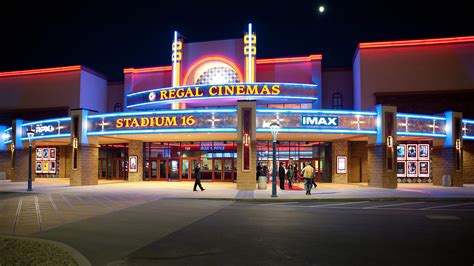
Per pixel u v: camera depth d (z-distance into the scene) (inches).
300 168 1402.6
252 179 1050.7
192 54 1475.1
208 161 1432.1
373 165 1150.3
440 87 1392.7
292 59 1508.4
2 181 1523.1
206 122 1088.8
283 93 1330.0
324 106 1553.9
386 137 1116.5
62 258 307.4
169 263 311.9
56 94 1674.5
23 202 753.0
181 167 1455.5
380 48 1424.7
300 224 495.5
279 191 987.9
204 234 430.6
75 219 540.7
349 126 1110.4
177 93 1343.5
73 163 1206.3
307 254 339.6
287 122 1079.0
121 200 790.5
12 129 1467.8
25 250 335.6
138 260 321.7
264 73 1513.3
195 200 800.9
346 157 1349.7
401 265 305.3
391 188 1095.0
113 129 1176.2
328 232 440.8
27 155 1454.2
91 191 999.0
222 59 1445.6
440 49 1407.5
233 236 418.9
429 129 1214.3
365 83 1416.1
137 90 1640.0
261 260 319.9
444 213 602.2
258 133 1120.2
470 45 1398.9
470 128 1315.2
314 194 900.6
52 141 1502.2
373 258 326.0
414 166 1424.7
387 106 1123.9
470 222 514.0
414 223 504.1
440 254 340.2
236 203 753.0
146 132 1130.7
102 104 1763.0
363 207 684.1
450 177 1214.9
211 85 1318.9
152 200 791.7
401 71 1409.9
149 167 1492.4
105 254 342.3
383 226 480.7
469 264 308.2
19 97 1720.0
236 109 1080.8
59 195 895.7
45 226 484.4
